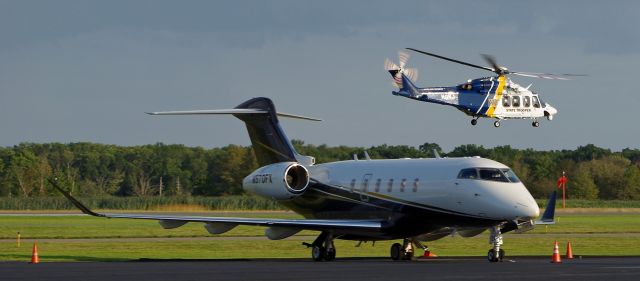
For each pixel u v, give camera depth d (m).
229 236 178.00
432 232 118.56
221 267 96.44
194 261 110.50
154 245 145.88
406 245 120.62
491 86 188.25
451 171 114.81
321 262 110.19
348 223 115.88
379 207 122.00
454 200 113.31
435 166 117.56
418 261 112.62
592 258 116.38
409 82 187.88
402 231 119.88
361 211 124.88
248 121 135.88
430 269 92.88
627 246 147.50
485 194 110.50
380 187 122.12
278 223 114.00
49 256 121.00
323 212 130.50
